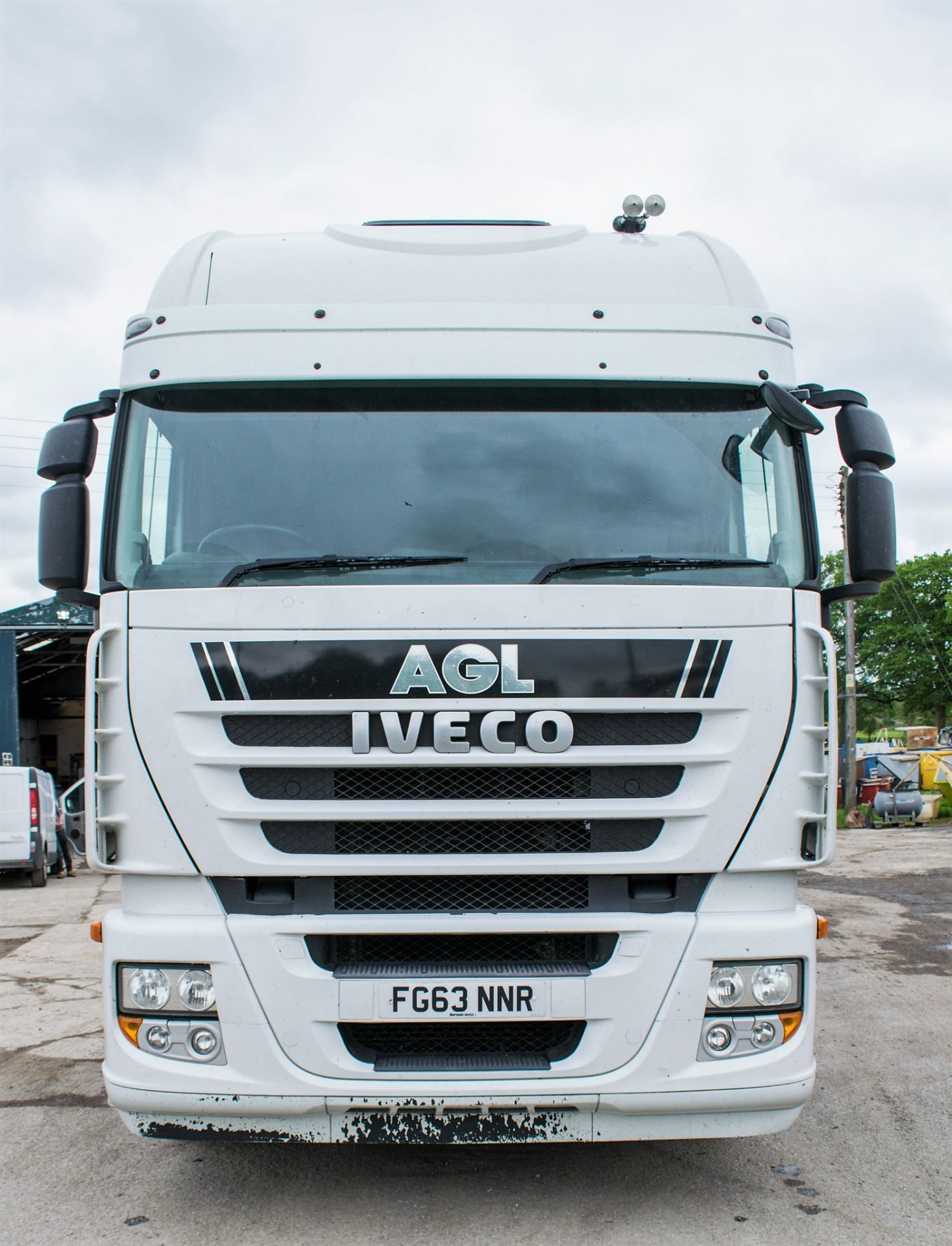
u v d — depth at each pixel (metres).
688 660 3.31
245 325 3.68
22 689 23.27
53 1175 3.86
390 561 3.38
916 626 54.06
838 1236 3.33
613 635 3.30
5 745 16.36
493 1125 3.22
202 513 3.57
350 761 3.25
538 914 3.26
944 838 19.52
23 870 13.54
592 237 4.14
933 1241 3.29
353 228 4.14
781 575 3.49
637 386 3.68
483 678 3.26
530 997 3.20
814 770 3.40
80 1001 6.51
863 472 3.73
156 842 3.29
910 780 26.03
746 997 3.27
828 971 7.32
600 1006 3.21
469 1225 3.42
